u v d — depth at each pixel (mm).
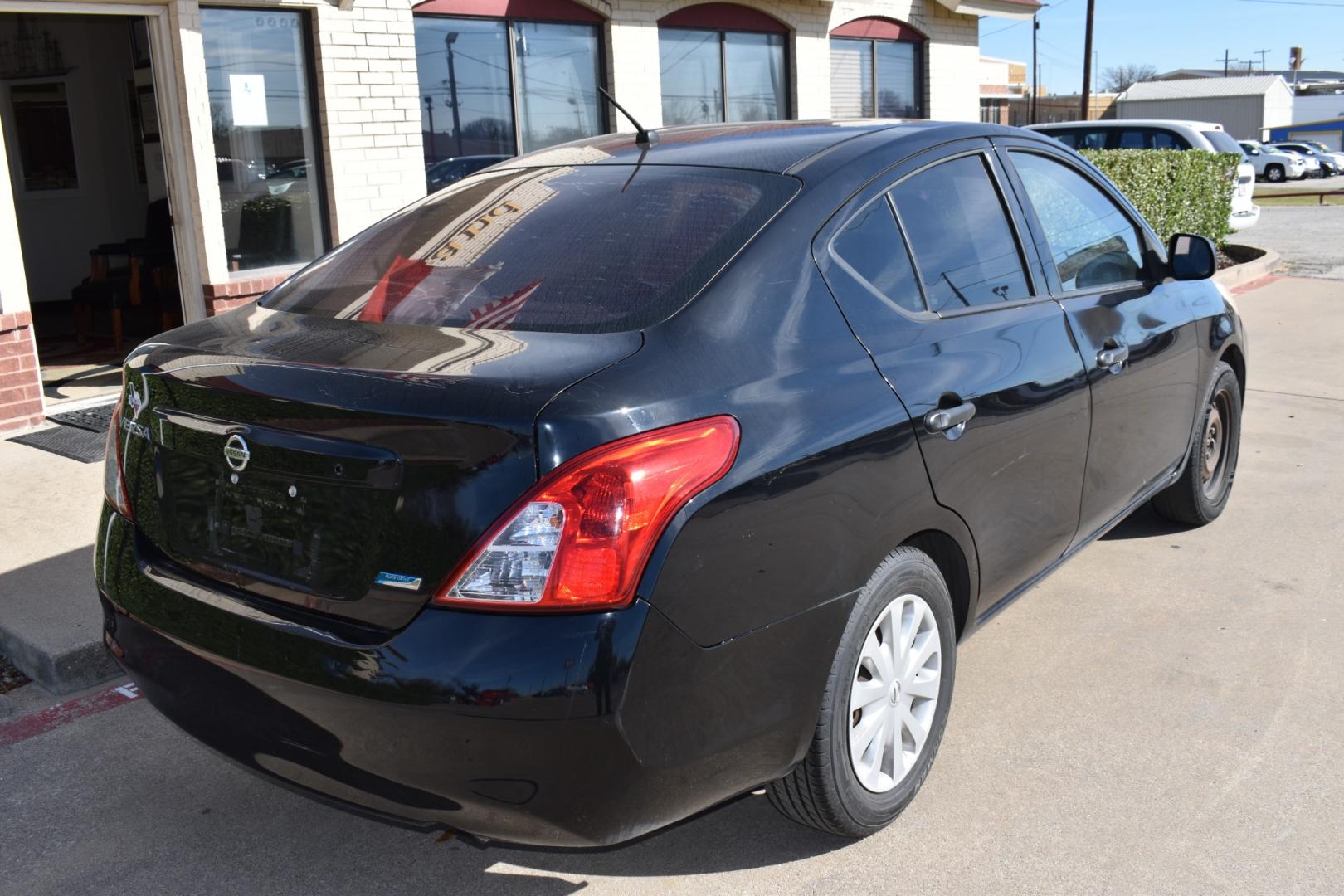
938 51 14219
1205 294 4691
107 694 3773
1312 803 3053
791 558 2461
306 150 8297
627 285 2631
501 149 9828
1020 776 3219
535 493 2131
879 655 2799
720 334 2506
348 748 2260
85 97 11609
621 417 2203
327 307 2922
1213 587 4480
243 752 2455
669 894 2762
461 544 2154
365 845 2996
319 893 2801
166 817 3117
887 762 2900
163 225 10344
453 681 2127
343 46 8250
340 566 2297
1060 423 3436
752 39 11938
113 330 10109
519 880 2840
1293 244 17328
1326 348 9195
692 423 2303
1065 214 3834
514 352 2385
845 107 13281
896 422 2738
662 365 2359
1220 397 4992
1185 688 3693
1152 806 3057
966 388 2994
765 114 12219
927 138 3289
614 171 3184
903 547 2873
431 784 2203
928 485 2848
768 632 2422
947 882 2775
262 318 2943
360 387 2275
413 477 2193
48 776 3309
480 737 2137
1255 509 5371
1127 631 4117
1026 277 3502
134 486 2742
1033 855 2865
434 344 2480
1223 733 3418
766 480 2396
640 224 2854
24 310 6516
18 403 6531
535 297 2672
